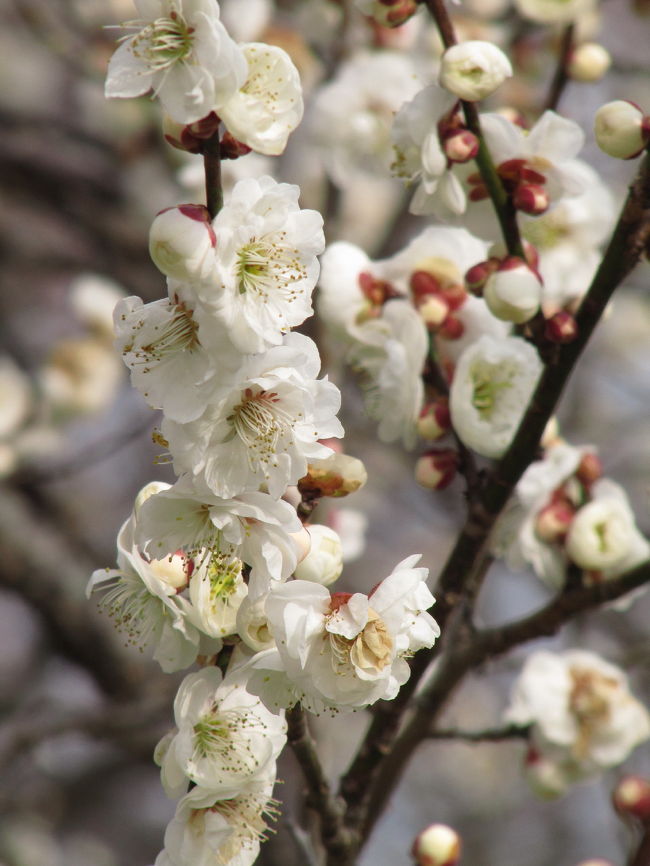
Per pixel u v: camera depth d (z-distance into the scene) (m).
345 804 0.82
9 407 1.32
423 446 1.43
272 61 0.74
